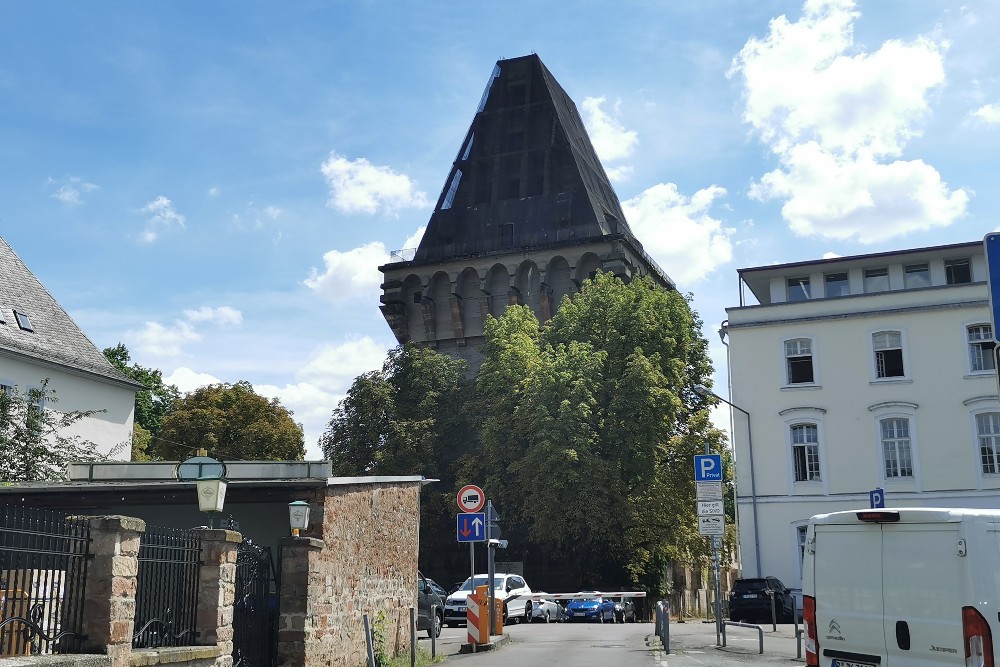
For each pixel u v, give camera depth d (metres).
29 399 30.45
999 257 9.01
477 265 67.25
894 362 39.59
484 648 20.31
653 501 42.09
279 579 15.20
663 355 45.19
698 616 56.25
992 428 37.97
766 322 41.06
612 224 68.56
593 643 22.44
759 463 40.06
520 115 74.62
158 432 62.78
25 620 8.92
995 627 8.71
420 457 50.53
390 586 19.38
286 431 59.38
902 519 9.40
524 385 44.53
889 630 9.34
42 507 18.98
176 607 11.58
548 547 43.34
